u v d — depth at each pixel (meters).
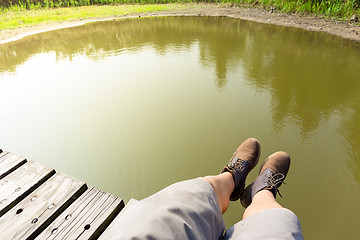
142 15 7.80
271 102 2.49
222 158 1.76
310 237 1.21
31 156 1.81
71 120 2.24
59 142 1.95
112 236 0.53
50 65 3.67
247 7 7.88
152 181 1.59
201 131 2.06
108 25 6.55
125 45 4.64
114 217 1.13
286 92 2.70
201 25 6.22
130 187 1.54
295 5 6.57
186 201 0.67
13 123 2.20
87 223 1.05
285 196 1.44
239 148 1.59
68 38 5.29
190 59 3.79
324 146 1.83
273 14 6.75
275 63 3.54
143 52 4.17
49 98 2.64
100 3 10.38
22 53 4.29
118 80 3.08
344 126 2.07
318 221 1.29
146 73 3.29
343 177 1.56
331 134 1.97
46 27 6.36
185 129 2.09
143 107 2.45
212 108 2.41
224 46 4.41
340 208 1.36
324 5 6.08
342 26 5.23
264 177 1.32
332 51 3.97
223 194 1.08
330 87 2.79
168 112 2.35
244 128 2.08
